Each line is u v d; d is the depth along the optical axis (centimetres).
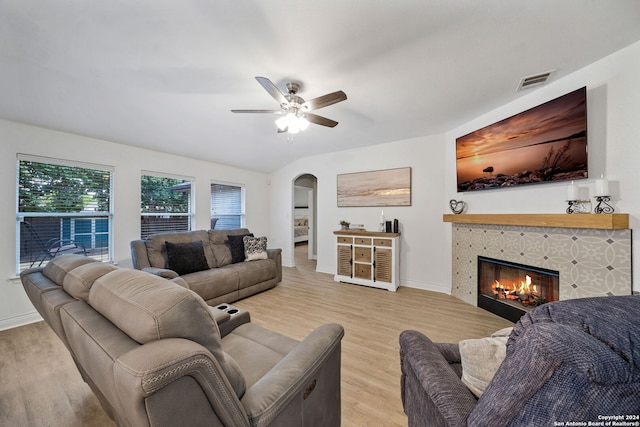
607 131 184
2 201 248
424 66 199
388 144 407
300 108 222
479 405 66
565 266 209
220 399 63
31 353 203
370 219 425
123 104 258
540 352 53
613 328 54
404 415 142
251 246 382
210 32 162
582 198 200
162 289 74
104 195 324
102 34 164
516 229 252
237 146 407
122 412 68
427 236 374
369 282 384
